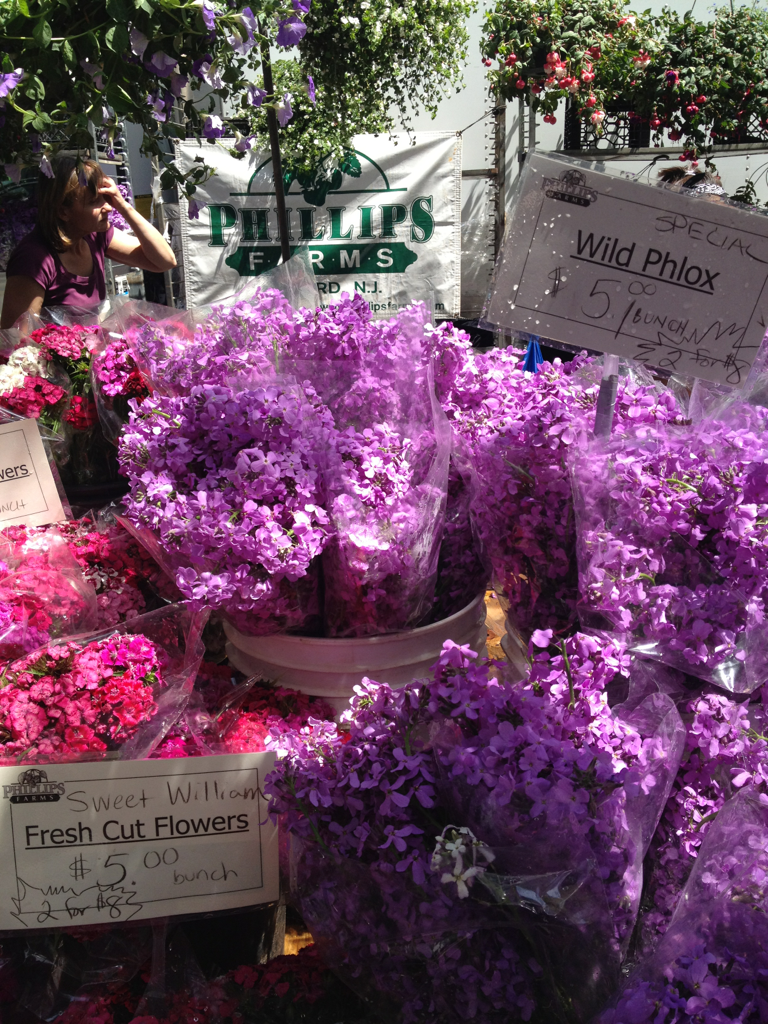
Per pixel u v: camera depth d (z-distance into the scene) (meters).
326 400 1.47
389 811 0.88
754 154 5.65
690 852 0.95
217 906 1.10
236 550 1.14
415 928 0.89
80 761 1.04
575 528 1.16
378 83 4.88
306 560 1.15
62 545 1.47
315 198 5.98
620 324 1.15
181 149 5.78
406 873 0.89
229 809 1.08
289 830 0.97
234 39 1.65
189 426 1.27
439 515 1.30
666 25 5.32
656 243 1.10
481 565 1.46
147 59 1.61
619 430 1.23
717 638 1.01
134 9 1.49
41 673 1.08
